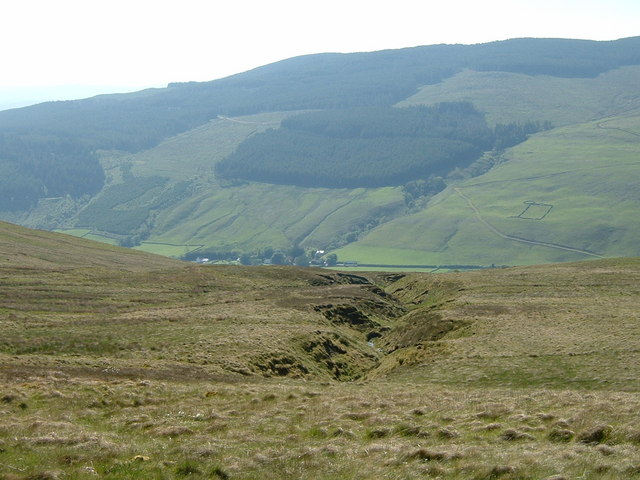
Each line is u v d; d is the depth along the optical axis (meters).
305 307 89.38
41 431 28.92
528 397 36.62
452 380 51.88
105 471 24.19
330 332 75.56
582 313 73.31
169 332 66.44
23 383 40.34
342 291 108.06
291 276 125.44
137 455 25.81
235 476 23.92
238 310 84.56
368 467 24.53
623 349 54.06
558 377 48.88
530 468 22.88
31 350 56.75
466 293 100.06
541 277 111.75
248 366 55.91
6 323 66.31
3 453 25.52
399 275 142.88
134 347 59.09
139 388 40.78
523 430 28.66
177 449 26.69
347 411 34.31
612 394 37.91
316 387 47.81
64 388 39.53
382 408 35.16
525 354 56.91
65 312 79.19
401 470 23.86
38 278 100.31
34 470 23.67
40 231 169.12
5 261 110.75
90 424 32.00
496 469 22.89
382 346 80.94
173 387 41.72
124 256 156.88
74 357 54.22
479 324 71.25
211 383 46.28
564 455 24.02
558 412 31.45
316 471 24.38
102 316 77.81
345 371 67.50
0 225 157.75
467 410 33.44
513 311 77.69
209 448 26.66
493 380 50.28
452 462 24.45
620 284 98.19
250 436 29.23
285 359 61.19
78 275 107.69
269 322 76.44
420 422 31.33
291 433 30.11
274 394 39.50
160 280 110.25
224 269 128.00
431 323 76.31
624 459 23.02
